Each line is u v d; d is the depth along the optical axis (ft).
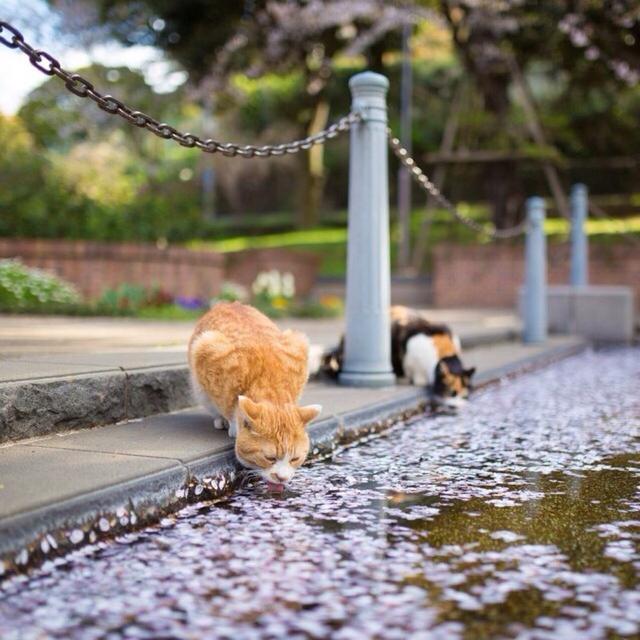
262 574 6.87
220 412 10.79
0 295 31.73
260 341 10.84
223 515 8.80
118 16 50.72
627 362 28.68
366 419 14.07
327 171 95.09
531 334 30.50
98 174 46.91
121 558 7.27
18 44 9.08
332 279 56.54
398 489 10.18
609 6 45.37
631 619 5.94
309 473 11.12
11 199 40.83
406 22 51.26
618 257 50.52
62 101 52.80
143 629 5.72
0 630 5.68
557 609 6.12
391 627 5.77
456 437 14.25
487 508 9.23
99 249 38.83
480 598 6.34
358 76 15.97
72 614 5.98
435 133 74.90
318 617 5.95
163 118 61.26
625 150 65.26
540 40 51.93
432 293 55.01
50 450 9.61
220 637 5.59
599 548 7.67
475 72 54.65
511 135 53.93
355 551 7.54
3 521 6.70
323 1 50.70
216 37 51.88
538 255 30.30
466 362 23.32
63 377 10.80
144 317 31.89
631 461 12.19
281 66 57.98
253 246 62.80
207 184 91.30
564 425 15.58
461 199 82.58
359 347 16.81
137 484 8.30
